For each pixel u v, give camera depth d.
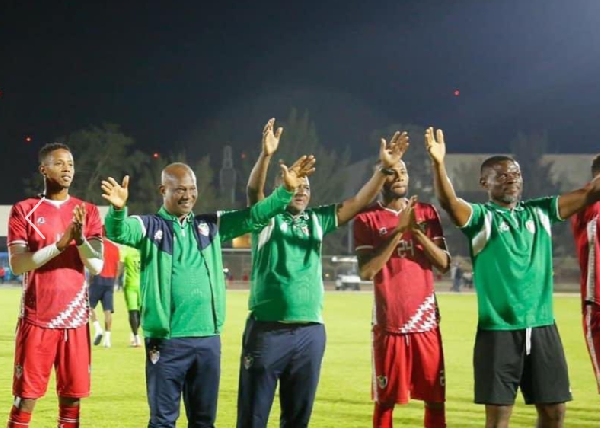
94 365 13.00
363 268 6.86
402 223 6.75
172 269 6.35
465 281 50.25
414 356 6.99
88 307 7.01
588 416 9.21
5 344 15.73
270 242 6.64
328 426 8.45
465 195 65.50
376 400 7.05
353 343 16.72
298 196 6.72
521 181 6.63
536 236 6.50
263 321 6.58
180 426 8.46
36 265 6.64
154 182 66.00
